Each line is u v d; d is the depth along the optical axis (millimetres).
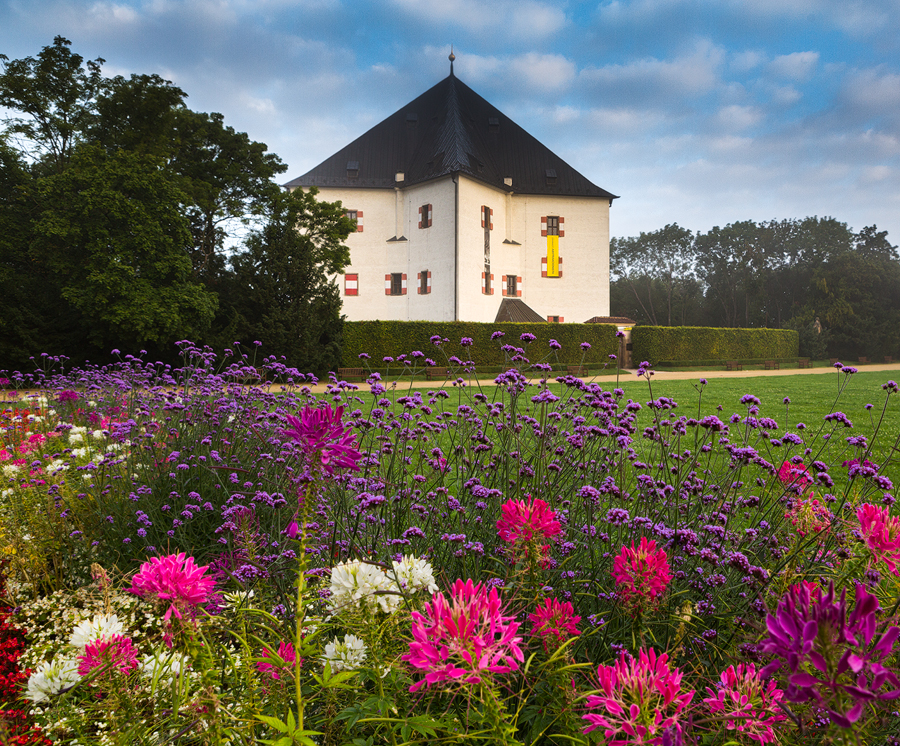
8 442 5215
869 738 1052
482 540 2482
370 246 36125
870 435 7359
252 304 24453
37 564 2699
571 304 38375
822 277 54031
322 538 2174
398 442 3697
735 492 2955
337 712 1234
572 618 1305
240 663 1286
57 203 20203
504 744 971
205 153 25969
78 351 21766
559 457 3393
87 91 23047
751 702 1002
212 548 2926
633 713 907
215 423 4812
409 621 1245
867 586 1479
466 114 38594
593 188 39031
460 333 27203
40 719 1322
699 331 35562
